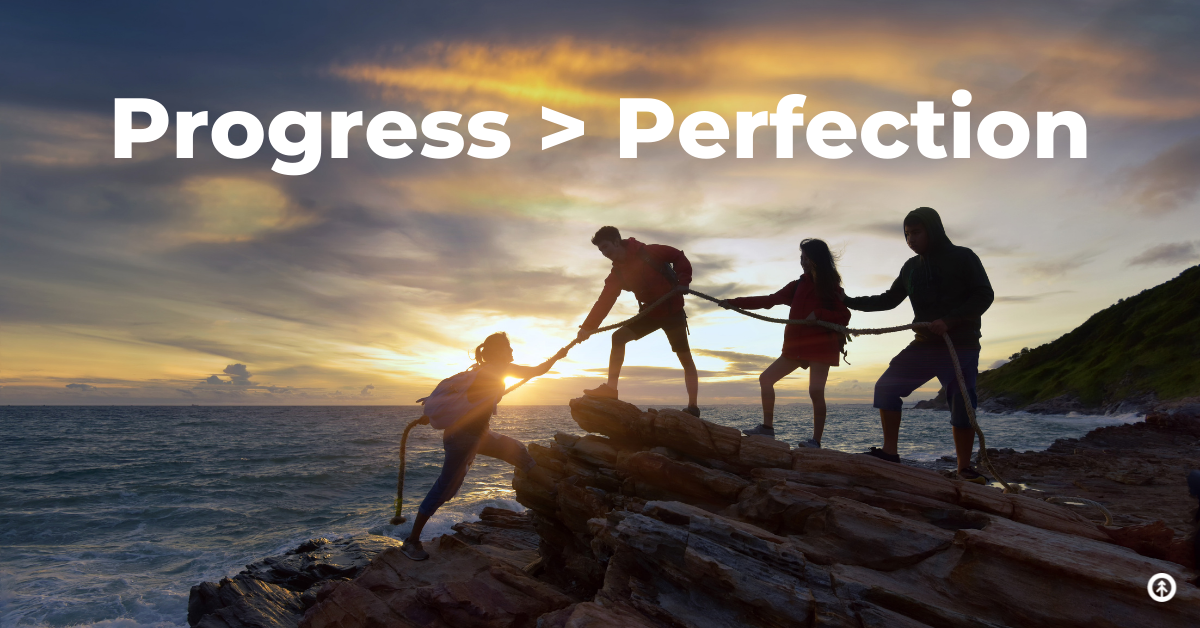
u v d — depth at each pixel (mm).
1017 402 85125
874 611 2920
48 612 8719
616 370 5766
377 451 35781
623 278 5500
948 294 4508
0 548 12703
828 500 3771
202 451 36781
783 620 3057
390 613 4402
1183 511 6125
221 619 6551
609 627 3145
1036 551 3002
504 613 4234
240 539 13281
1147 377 64500
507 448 5441
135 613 8703
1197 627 2564
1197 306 69875
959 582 3125
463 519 12898
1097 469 10266
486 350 5254
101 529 14586
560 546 5785
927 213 4586
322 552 8352
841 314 5219
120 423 80562
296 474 23906
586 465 5750
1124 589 2729
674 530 3547
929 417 72938
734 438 4750
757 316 4934
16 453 36125
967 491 3805
